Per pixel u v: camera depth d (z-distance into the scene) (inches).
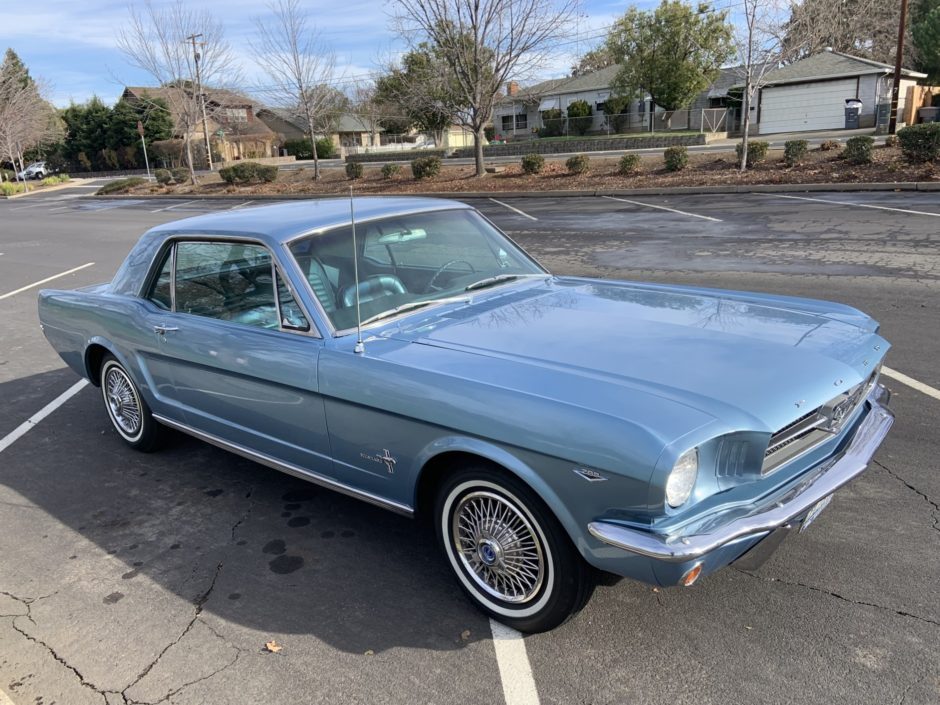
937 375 202.2
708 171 812.6
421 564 130.7
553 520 100.4
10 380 258.1
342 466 127.0
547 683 98.9
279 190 1181.7
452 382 106.5
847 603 111.1
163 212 1001.5
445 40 869.8
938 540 126.0
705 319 129.0
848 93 1336.1
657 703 94.0
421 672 102.7
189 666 106.7
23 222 970.1
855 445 111.8
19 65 1882.4
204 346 145.4
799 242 430.3
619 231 532.7
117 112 2356.1
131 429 187.3
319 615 117.0
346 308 131.0
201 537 143.9
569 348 115.0
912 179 641.0
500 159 1256.8
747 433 93.0
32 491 168.6
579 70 1941.4
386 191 1014.4
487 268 158.4
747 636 105.3
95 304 179.8
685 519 91.4
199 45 1326.3
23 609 122.8
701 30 1386.6
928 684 94.2
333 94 1608.0
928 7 1633.9
